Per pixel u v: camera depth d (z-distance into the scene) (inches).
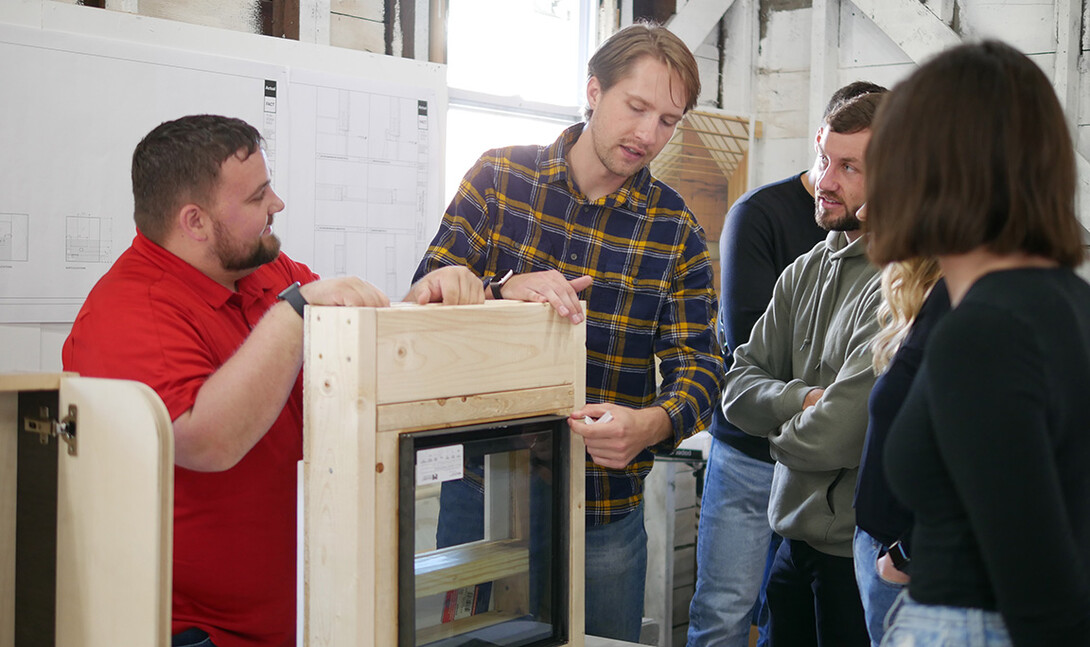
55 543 47.1
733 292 95.7
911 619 39.9
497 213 70.4
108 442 44.5
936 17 137.6
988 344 34.6
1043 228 36.9
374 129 109.3
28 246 87.1
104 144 90.7
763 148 154.9
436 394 46.8
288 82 102.2
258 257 60.2
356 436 43.6
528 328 51.7
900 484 39.8
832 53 147.9
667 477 126.7
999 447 33.9
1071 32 130.0
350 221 107.8
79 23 88.7
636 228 71.2
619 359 71.7
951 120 37.0
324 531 45.4
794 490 73.9
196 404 51.3
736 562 95.5
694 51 148.5
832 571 72.6
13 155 85.7
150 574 43.0
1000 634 37.2
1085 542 37.0
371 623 44.5
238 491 57.4
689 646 99.3
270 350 49.4
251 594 58.2
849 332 73.1
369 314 43.4
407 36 114.4
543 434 52.8
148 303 55.7
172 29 94.3
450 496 48.6
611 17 137.3
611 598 73.6
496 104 127.6
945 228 37.4
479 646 50.2
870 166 40.1
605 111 66.3
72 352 57.0
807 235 96.0
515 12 130.3
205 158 56.9
